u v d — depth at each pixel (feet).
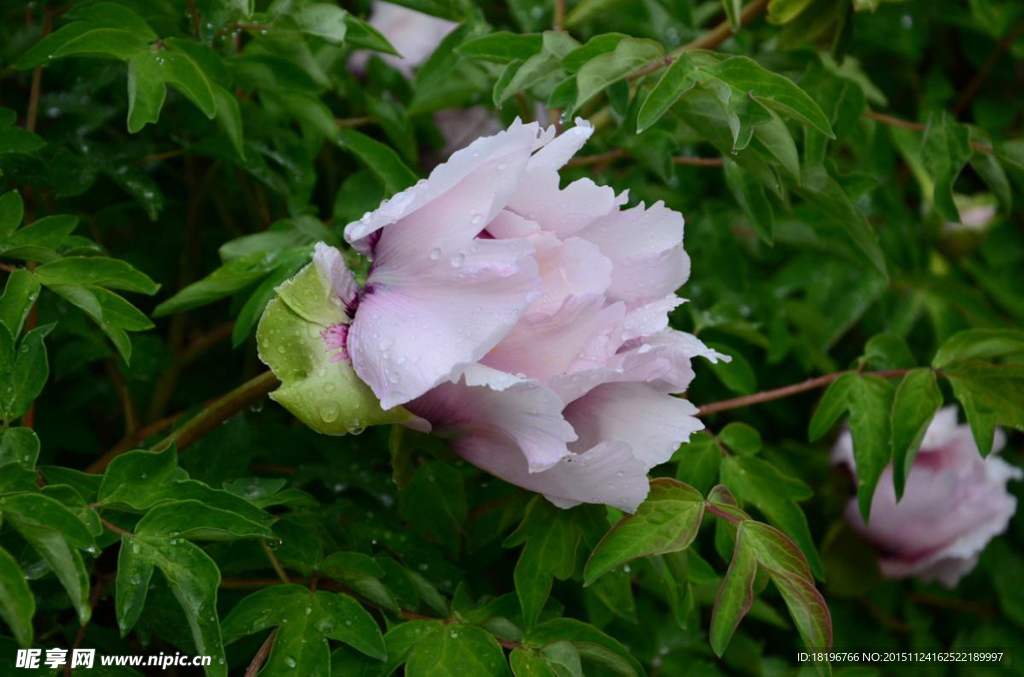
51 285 2.33
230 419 2.49
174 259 2.91
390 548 2.43
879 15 3.17
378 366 2.19
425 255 2.22
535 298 2.18
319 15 2.50
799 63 2.90
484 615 2.34
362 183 2.63
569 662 2.27
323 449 2.62
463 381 2.19
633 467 2.23
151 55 2.43
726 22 2.76
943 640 3.20
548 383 2.20
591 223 2.29
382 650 2.24
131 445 2.60
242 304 2.55
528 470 2.25
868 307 3.13
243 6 2.41
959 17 3.26
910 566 2.93
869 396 2.58
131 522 2.23
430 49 2.92
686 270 2.32
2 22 2.67
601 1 2.77
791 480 2.56
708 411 2.60
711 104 2.47
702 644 2.74
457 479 2.42
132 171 2.60
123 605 2.16
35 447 2.23
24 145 2.44
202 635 2.16
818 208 2.62
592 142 2.85
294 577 2.37
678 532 2.27
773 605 3.02
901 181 3.35
